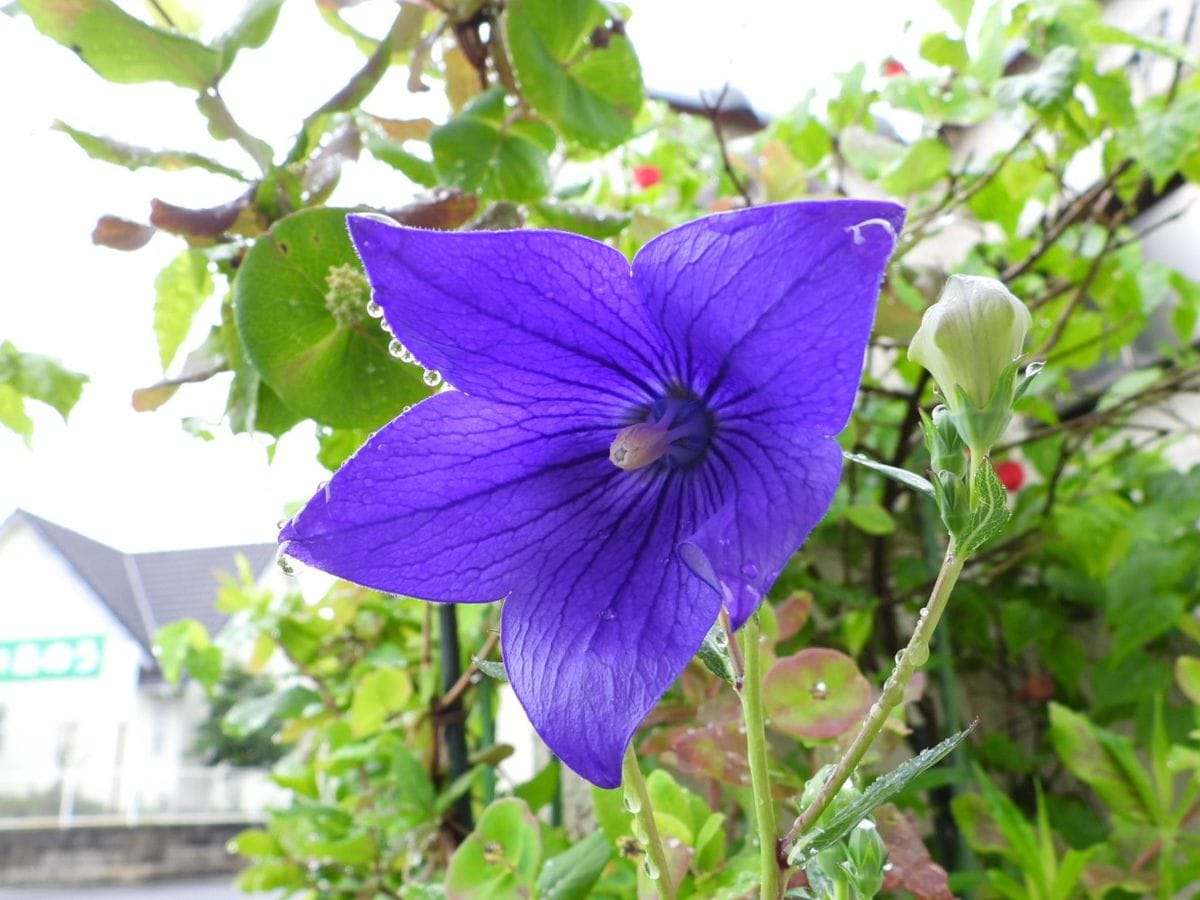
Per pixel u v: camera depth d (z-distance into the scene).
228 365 0.21
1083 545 0.35
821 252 0.08
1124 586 0.33
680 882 0.16
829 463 0.09
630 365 0.11
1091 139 0.31
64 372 0.26
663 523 0.11
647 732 0.24
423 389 0.18
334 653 0.36
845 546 0.37
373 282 0.09
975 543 0.10
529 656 0.11
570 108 0.22
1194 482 0.34
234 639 0.35
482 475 0.11
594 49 0.22
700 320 0.09
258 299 0.17
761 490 0.09
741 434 0.10
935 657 0.33
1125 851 0.25
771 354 0.09
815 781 0.12
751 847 0.17
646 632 0.10
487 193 0.21
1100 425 0.37
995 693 0.43
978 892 0.30
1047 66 0.29
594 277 0.10
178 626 0.37
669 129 0.37
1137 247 0.37
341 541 0.11
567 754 0.10
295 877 0.31
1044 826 0.23
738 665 0.12
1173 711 0.34
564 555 0.11
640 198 0.36
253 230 0.19
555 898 0.16
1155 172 0.29
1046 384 0.39
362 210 0.17
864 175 0.35
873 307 0.08
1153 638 0.36
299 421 0.19
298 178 0.20
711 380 0.11
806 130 0.36
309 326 0.17
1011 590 0.41
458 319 0.10
